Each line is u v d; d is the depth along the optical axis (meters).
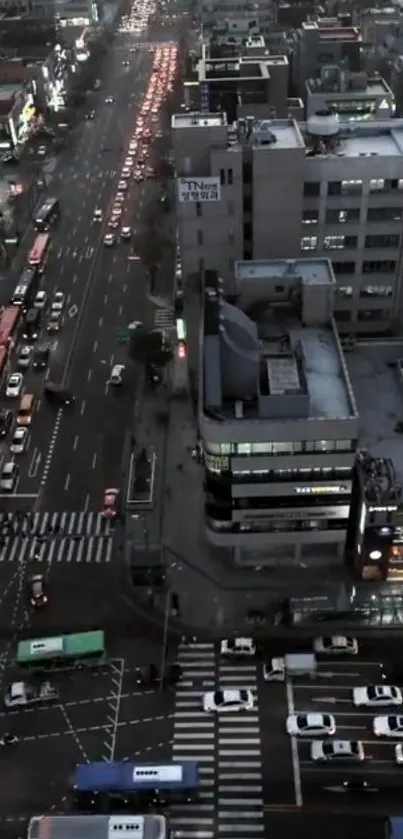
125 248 194.12
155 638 102.62
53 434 136.88
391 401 115.75
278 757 89.31
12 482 127.00
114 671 99.00
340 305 134.25
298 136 120.31
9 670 99.75
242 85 177.38
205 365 99.25
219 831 82.94
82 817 78.81
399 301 133.25
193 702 95.38
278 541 106.75
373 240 126.19
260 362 102.75
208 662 99.69
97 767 84.25
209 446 96.38
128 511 121.19
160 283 176.75
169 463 129.62
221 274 128.38
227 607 105.81
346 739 90.62
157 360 148.25
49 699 95.94
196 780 83.06
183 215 121.56
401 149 122.94
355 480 103.19
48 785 87.38
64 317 167.62
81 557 114.69
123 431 137.00
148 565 106.88
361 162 117.81
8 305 169.88
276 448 96.44
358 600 102.62
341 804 84.56
